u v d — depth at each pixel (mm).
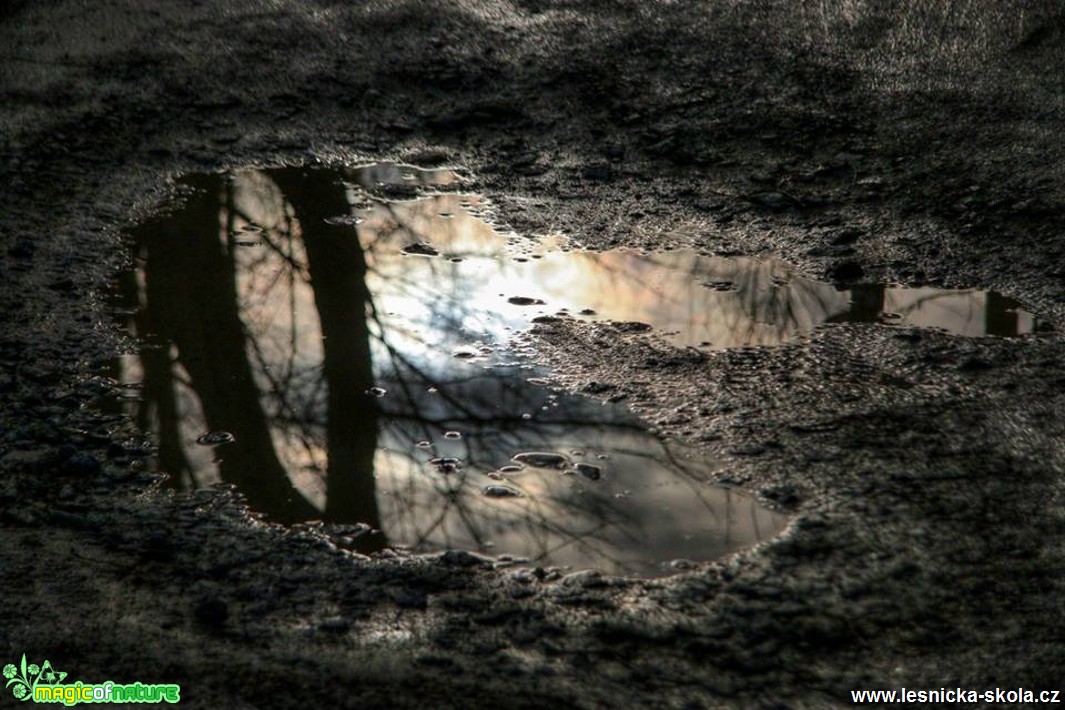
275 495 9375
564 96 16453
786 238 13508
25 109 15859
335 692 7305
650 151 15336
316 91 16562
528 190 14609
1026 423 10078
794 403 10461
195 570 8508
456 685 7375
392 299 12422
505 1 18734
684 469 9586
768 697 7293
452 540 8812
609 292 12508
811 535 8750
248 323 11953
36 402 10570
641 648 7723
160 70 16906
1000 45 16719
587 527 8914
